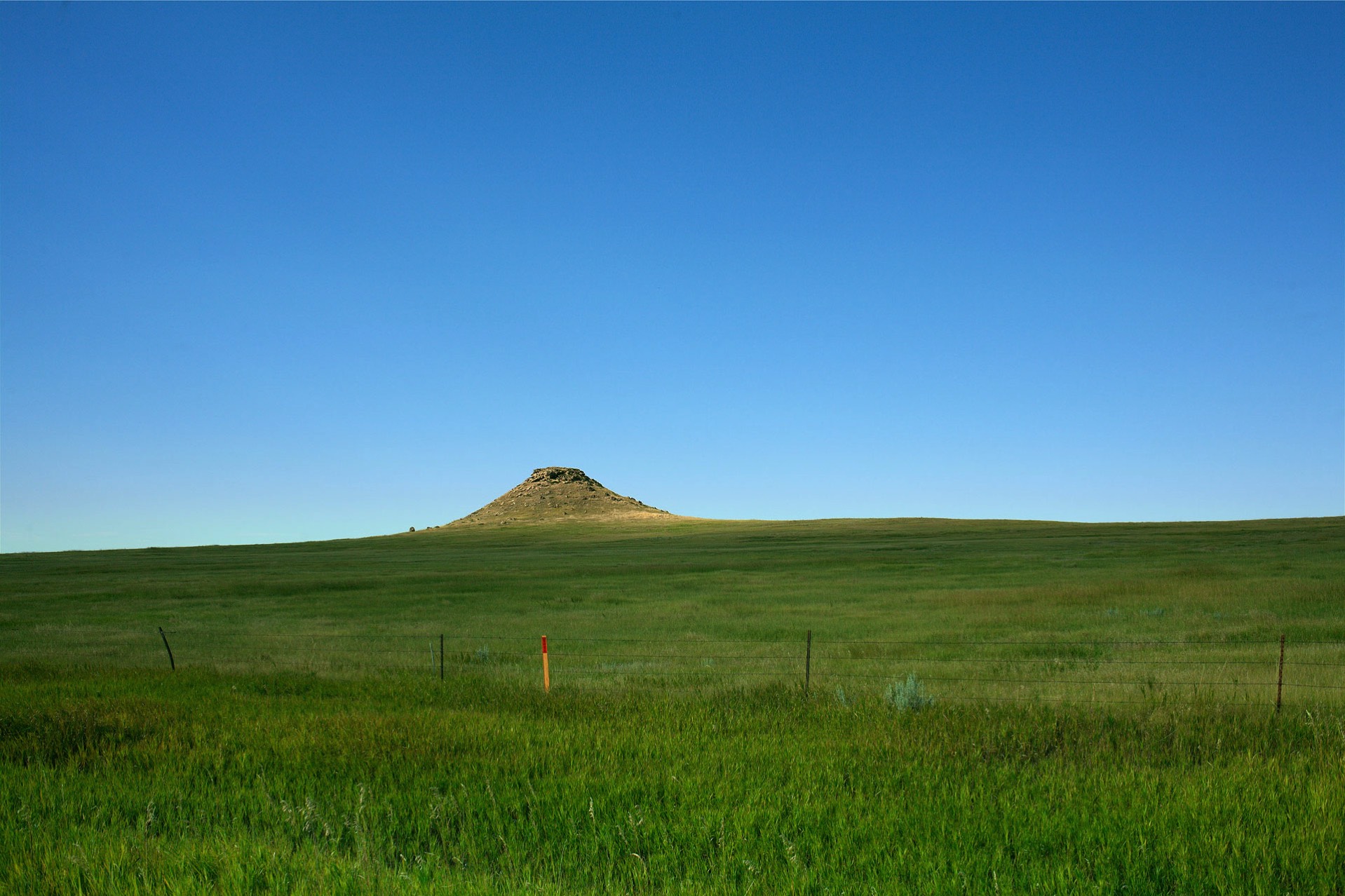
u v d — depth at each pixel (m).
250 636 29.03
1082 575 49.44
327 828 6.68
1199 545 73.94
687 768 8.62
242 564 93.06
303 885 5.45
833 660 19.64
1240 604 29.47
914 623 28.22
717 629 28.48
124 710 11.96
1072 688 14.12
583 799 7.43
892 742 9.53
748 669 18.12
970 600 35.50
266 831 6.76
